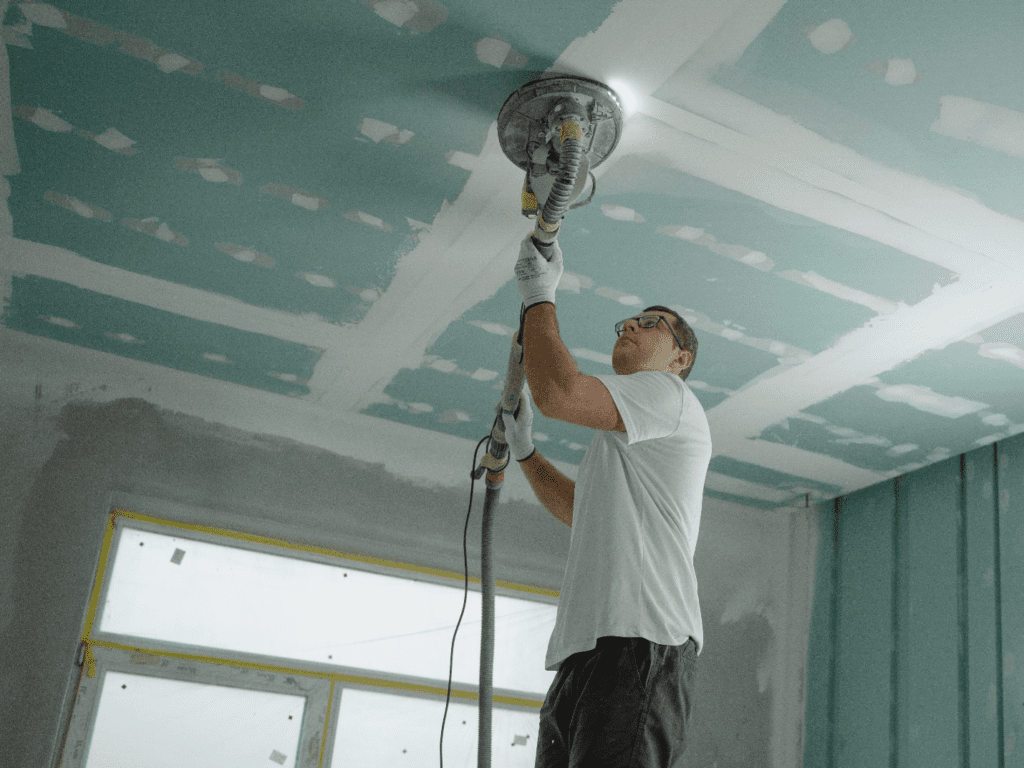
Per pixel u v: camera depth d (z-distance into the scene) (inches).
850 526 172.4
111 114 98.0
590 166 96.3
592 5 80.0
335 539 153.3
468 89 90.1
